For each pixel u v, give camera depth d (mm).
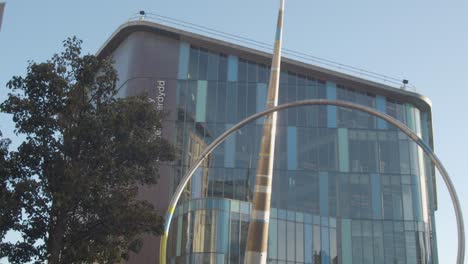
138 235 26297
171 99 53875
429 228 55438
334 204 52594
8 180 23000
